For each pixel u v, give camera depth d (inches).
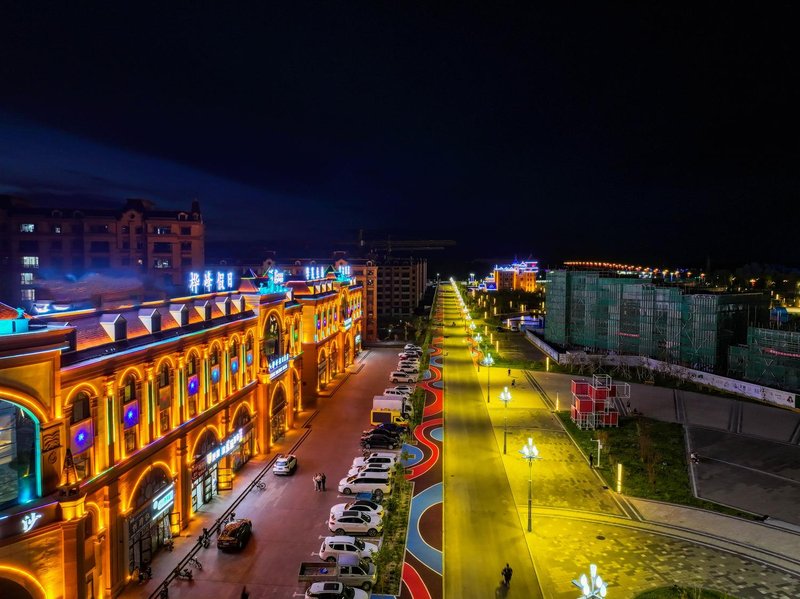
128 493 1428.4
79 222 4601.4
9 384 1050.1
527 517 1801.2
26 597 1070.4
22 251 4510.3
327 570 1414.9
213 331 1935.3
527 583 1429.6
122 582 1386.6
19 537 1041.5
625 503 1902.1
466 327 6530.5
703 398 3196.4
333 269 4350.4
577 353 4224.9
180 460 1684.3
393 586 1419.8
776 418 2787.9
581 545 1622.8
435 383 3742.6
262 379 2367.1
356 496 1936.5
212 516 1792.6
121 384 1417.3
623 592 1375.5
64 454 1182.3
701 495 1953.7
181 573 1461.6
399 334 6338.6
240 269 5241.1
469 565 1517.0
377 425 2765.7
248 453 2306.8
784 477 2094.0
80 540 1139.9
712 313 3631.9
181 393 1717.5
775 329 3599.9
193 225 4830.2
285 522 1760.6
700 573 1469.0
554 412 3031.5
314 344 3363.7
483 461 2309.3
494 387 3622.0
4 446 1061.8
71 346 1266.0
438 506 1886.1
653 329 4119.1
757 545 1617.9
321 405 3191.4
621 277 4877.0
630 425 2736.2
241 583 1419.8
